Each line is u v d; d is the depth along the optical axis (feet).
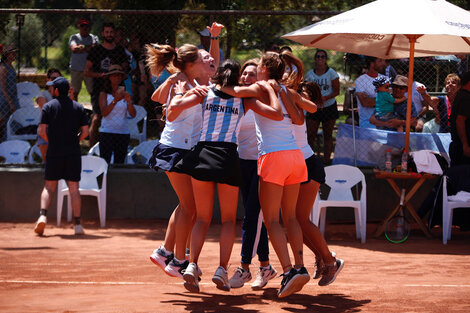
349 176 31.73
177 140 19.21
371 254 27.35
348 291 19.71
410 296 18.95
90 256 25.88
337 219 35.99
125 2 52.08
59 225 33.58
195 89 18.22
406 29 27.20
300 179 18.69
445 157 34.35
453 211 31.73
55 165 31.14
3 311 16.42
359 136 35.12
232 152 18.08
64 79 31.53
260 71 18.99
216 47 21.91
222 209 18.53
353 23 28.12
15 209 35.40
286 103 18.58
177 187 19.04
